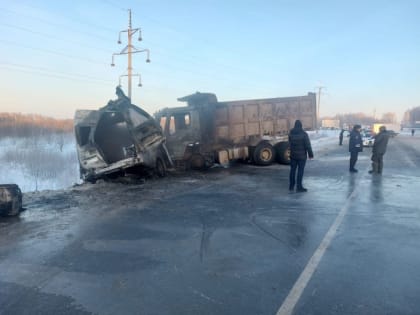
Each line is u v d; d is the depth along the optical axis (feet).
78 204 28.81
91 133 39.29
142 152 39.04
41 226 22.39
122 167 38.93
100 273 15.05
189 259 16.42
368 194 30.32
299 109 58.13
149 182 39.65
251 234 19.89
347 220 22.33
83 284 14.03
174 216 24.26
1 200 24.73
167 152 45.34
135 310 12.01
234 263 15.83
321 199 28.76
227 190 33.94
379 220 22.24
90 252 17.54
